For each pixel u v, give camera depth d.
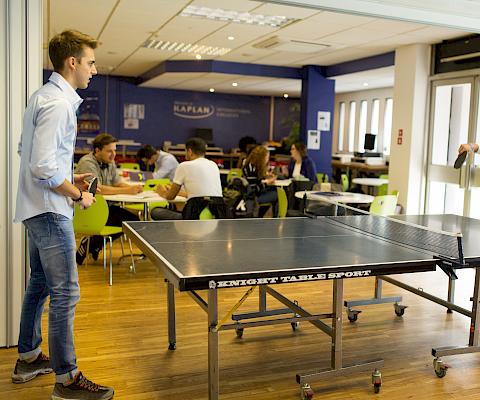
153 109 15.90
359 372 3.29
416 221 4.05
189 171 5.35
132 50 9.85
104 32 8.15
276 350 3.62
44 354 3.19
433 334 3.96
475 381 3.23
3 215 3.36
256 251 2.87
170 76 11.98
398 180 8.25
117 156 13.96
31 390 2.96
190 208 5.19
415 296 4.93
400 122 8.22
